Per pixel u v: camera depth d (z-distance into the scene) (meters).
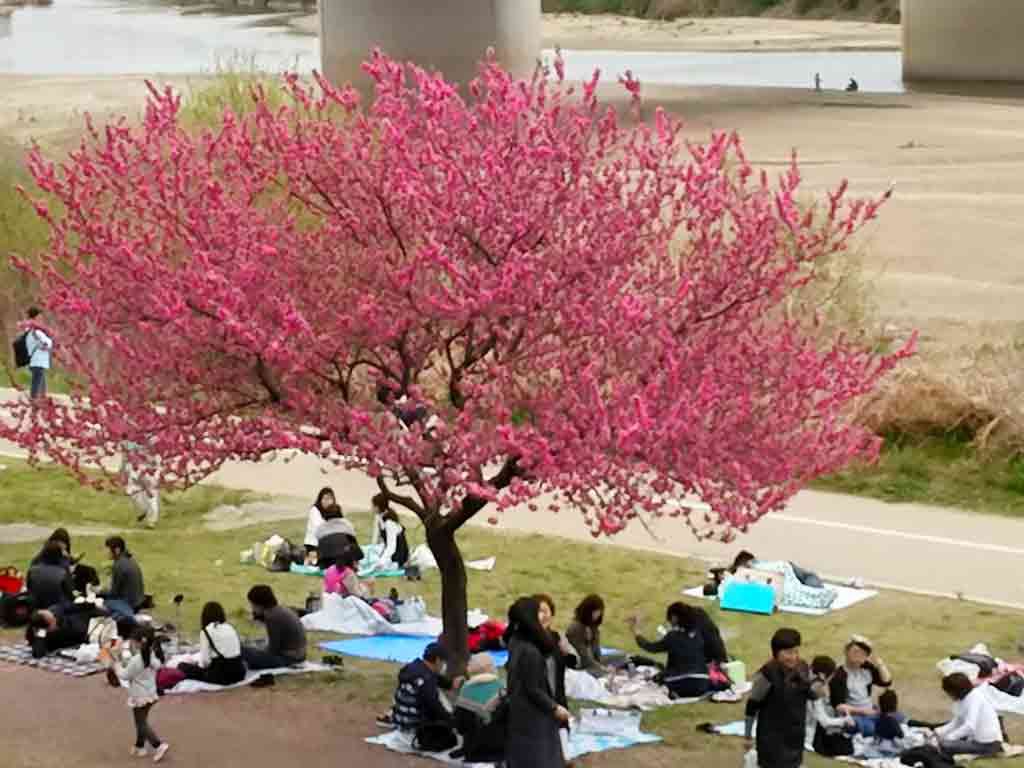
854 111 59.38
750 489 17.88
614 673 19.80
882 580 23.73
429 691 17.83
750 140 54.44
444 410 20.42
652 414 17.59
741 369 18.11
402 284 17.88
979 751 17.47
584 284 18.02
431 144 18.42
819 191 46.25
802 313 25.83
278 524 27.11
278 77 39.56
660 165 18.94
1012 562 24.39
